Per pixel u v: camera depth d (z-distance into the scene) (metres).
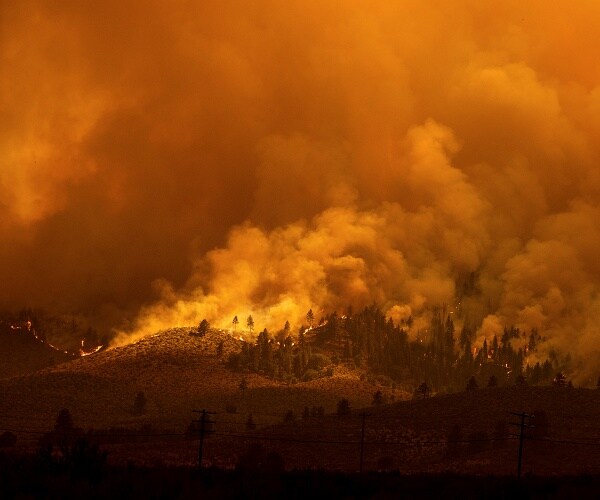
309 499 51.38
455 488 62.12
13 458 58.94
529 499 57.72
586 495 57.25
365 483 64.50
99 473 52.72
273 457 137.75
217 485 53.16
